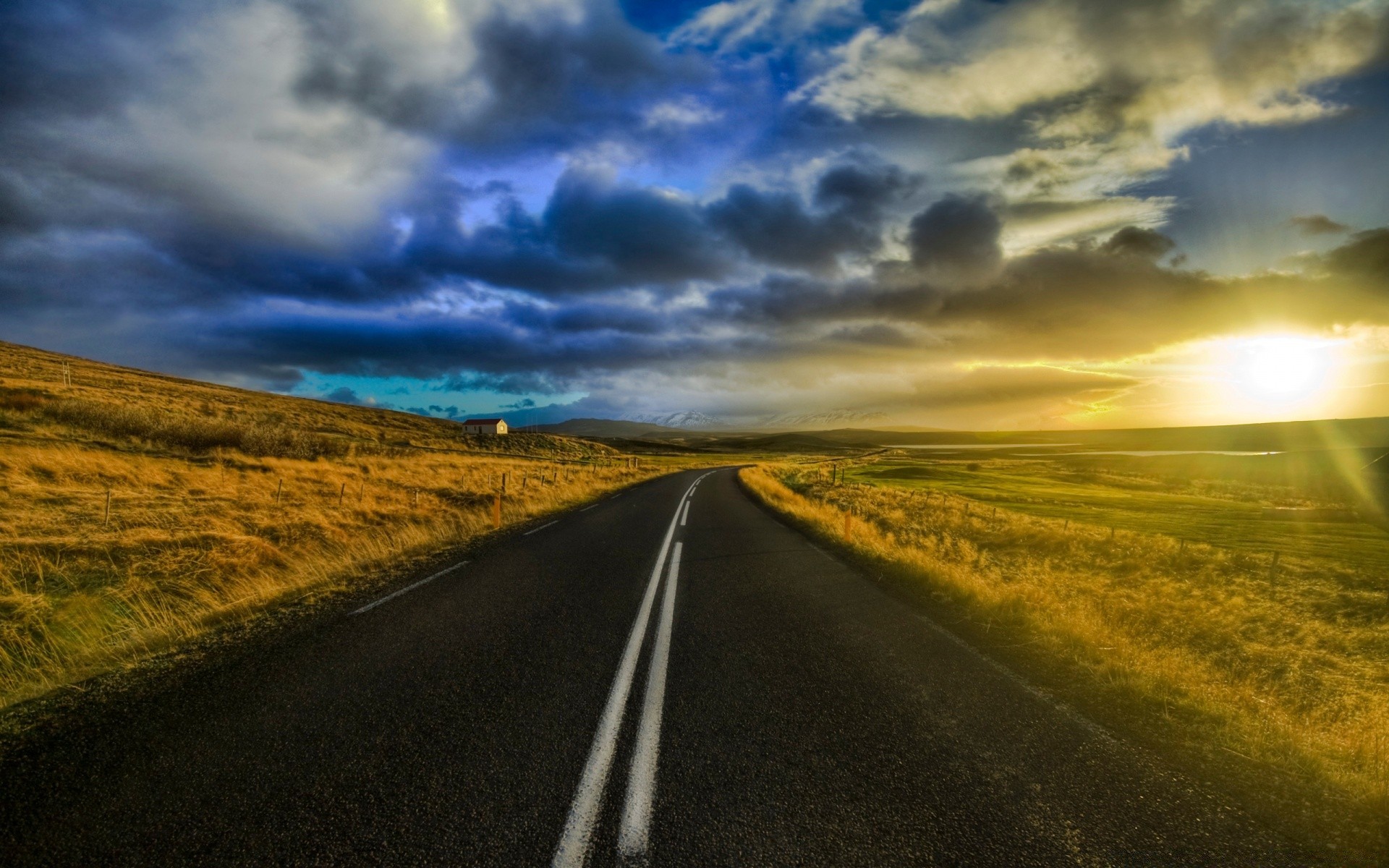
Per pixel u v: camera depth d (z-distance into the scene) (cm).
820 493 3080
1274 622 1079
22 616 591
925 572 909
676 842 260
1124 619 961
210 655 493
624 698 424
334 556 924
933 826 279
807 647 561
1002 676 493
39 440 1759
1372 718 578
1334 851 269
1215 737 384
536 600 704
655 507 2014
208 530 1005
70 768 309
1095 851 265
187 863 242
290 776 307
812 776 321
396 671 466
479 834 263
